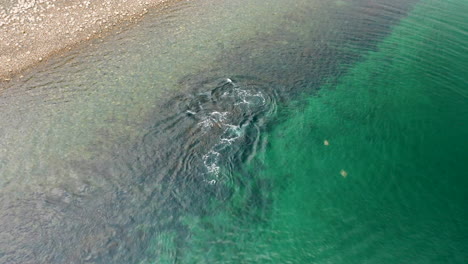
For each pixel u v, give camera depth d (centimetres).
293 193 1156
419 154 1252
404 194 1134
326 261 985
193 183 1184
